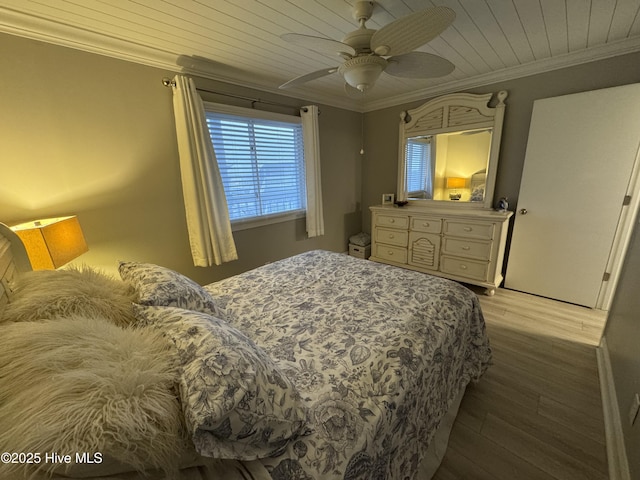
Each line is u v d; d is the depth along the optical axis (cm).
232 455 61
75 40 168
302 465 70
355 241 399
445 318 133
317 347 111
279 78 260
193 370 62
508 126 277
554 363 184
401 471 96
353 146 385
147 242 220
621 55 212
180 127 218
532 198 268
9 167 159
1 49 150
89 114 182
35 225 165
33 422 47
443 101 307
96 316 86
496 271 279
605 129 223
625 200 225
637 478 97
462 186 314
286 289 168
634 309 146
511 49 214
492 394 160
